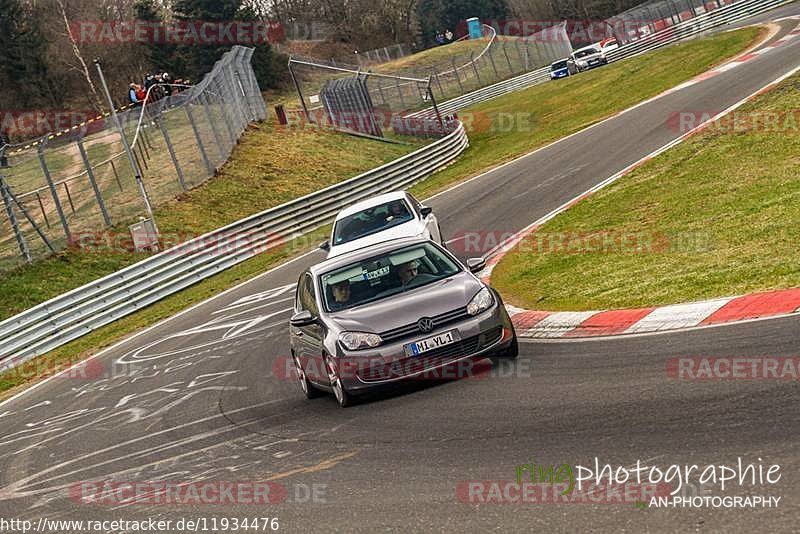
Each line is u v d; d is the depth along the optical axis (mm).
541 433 16922
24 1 187875
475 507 14031
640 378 18781
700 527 11555
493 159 85750
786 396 15500
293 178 94375
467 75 177375
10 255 70312
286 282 52875
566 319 26594
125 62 185375
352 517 15102
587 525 12406
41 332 54562
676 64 107312
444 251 25609
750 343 19234
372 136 116562
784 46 83688
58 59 182250
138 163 85375
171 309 56406
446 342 21984
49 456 27391
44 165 72250
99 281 58781
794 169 39188
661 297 26031
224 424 25547
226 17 180250
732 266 27250
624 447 15070
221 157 93250
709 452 13922
